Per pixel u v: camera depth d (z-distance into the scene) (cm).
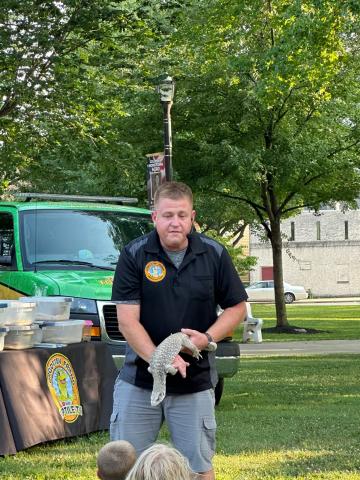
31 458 800
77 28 2150
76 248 1152
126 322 502
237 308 517
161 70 2480
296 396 1235
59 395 893
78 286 1075
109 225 1201
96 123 2364
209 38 2570
